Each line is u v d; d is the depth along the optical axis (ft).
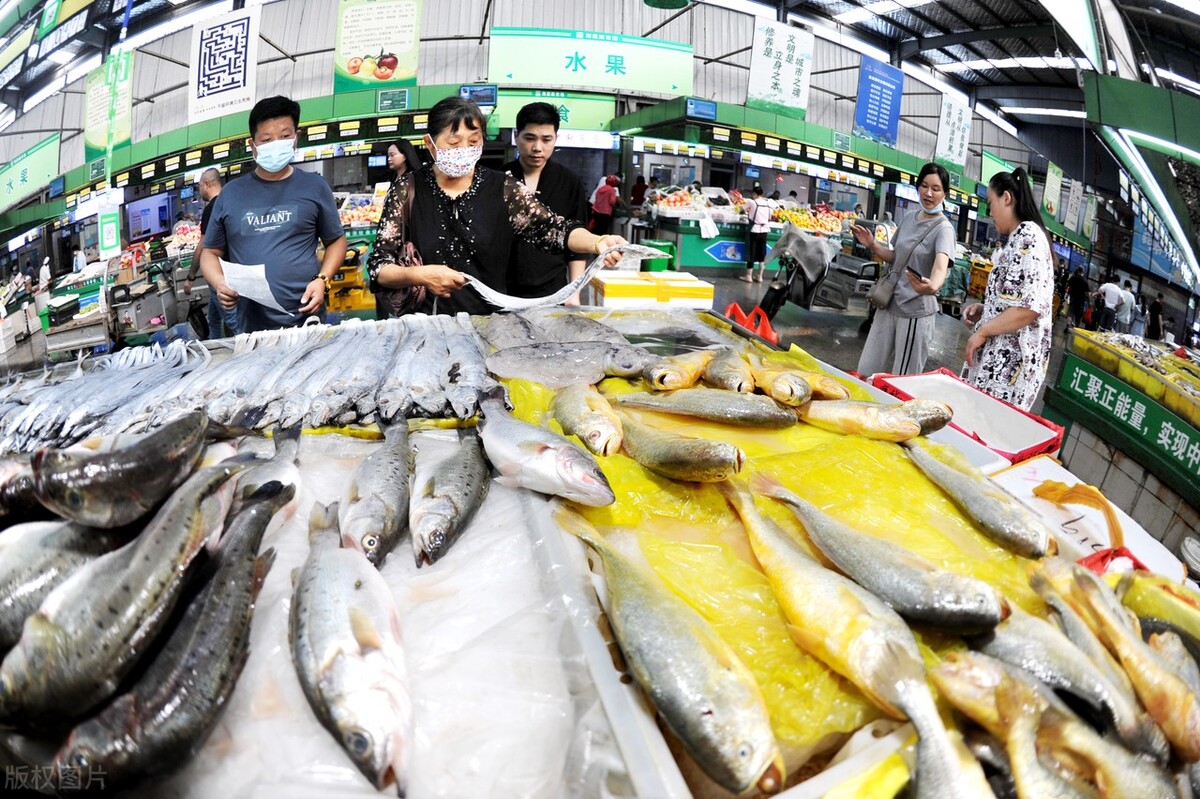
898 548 4.27
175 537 3.54
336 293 21.12
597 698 3.22
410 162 17.24
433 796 2.98
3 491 4.00
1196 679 3.94
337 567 3.78
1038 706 3.30
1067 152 24.64
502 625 3.72
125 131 18.57
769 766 3.03
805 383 6.34
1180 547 11.16
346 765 3.03
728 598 4.11
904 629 3.62
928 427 6.18
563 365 7.00
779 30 24.03
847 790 2.94
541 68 26.68
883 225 29.25
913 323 15.85
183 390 6.33
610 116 33.53
